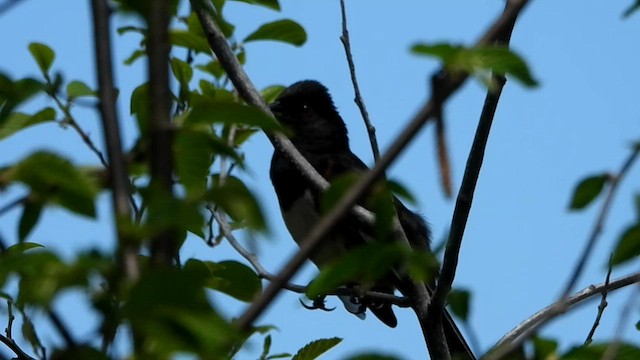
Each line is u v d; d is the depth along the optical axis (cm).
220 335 353
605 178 472
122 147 397
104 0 407
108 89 402
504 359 458
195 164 449
